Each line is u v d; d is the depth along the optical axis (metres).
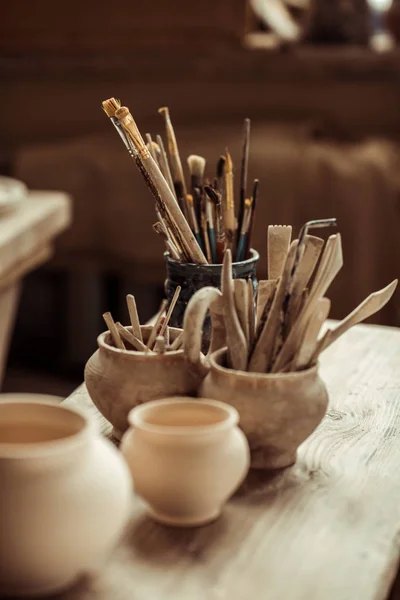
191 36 4.18
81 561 0.95
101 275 4.20
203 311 1.21
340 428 1.44
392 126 4.24
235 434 1.10
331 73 4.15
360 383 1.65
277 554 1.06
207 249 1.56
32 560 0.92
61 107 4.48
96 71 4.30
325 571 1.03
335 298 3.63
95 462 0.97
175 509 1.09
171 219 1.46
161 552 1.06
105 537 0.96
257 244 3.66
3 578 0.94
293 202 3.64
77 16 4.27
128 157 3.82
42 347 4.57
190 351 1.23
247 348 1.28
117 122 1.38
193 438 1.05
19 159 3.96
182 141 3.90
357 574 1.03
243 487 1.22
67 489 0.93
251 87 4.29
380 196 3.62
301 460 1.31
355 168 3.62
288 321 1.28
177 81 4.34
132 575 1.01
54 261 3.96
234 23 4.12
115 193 3.82
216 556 1.05
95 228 3.88
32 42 4.34
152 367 1.27
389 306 3.61
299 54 4.08
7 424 1.07
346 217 3.60
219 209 1.51
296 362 1.25
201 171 1.58
